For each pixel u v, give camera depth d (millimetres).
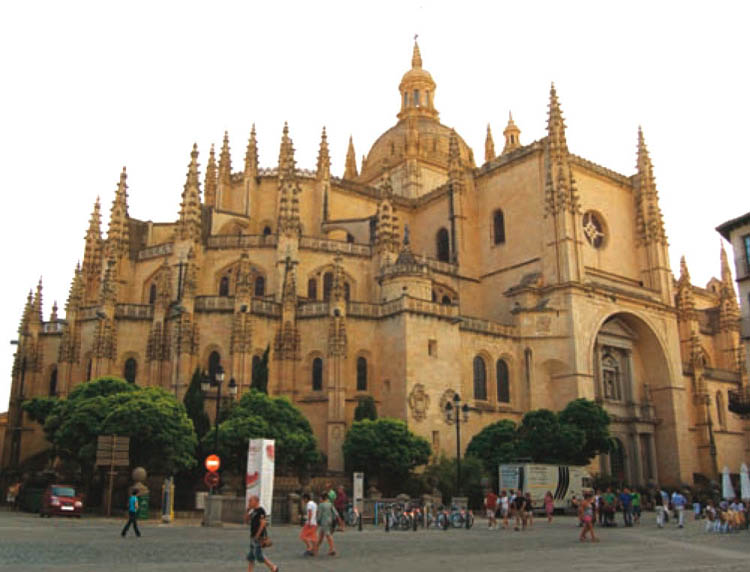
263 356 64250
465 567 24516
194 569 22484
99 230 80750
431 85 125062
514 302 80375
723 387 99188
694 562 26891
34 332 70750
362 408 63875
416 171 105875
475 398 73125
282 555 27938
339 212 91562
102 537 32844
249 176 87000
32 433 68750
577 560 27359
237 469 56031
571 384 75062
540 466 59750
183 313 64562
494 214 88875
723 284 114312
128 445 48656
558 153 81312
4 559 23641
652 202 90062
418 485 60312
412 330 67625
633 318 84062
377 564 25219
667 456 84000
